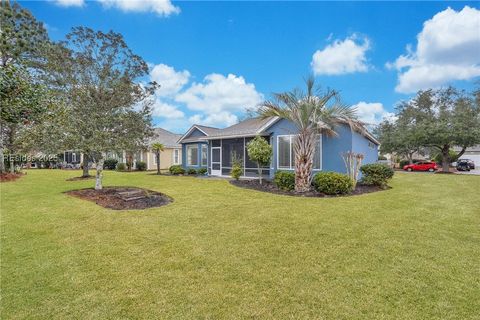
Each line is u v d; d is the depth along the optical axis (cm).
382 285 312
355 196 896
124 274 342
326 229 520
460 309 267
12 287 308
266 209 694
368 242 451
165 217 616
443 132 2144
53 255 399
